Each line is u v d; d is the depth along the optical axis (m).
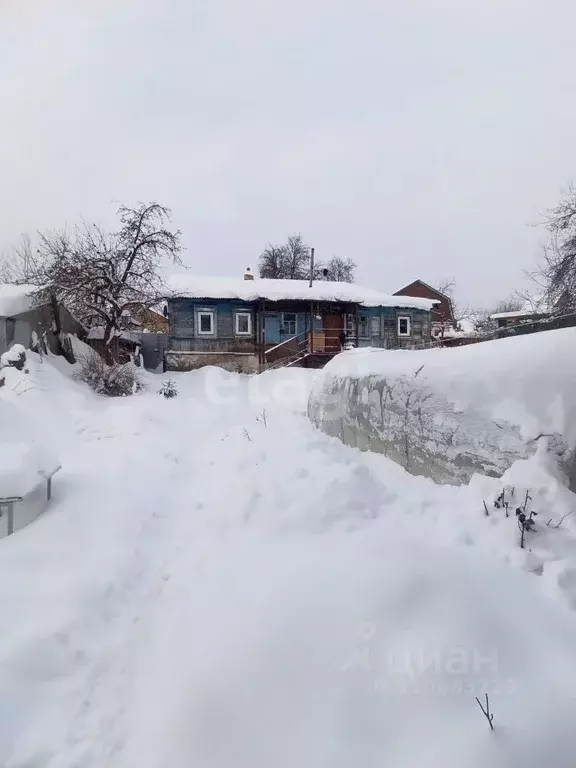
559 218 11.89
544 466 3.02
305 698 1.96
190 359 17.47
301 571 2.80
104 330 14.84
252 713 1.95
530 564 2.58
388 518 3.51
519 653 2.04
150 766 1.85
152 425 8.22
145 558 3.60
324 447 5.35
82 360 11.96
